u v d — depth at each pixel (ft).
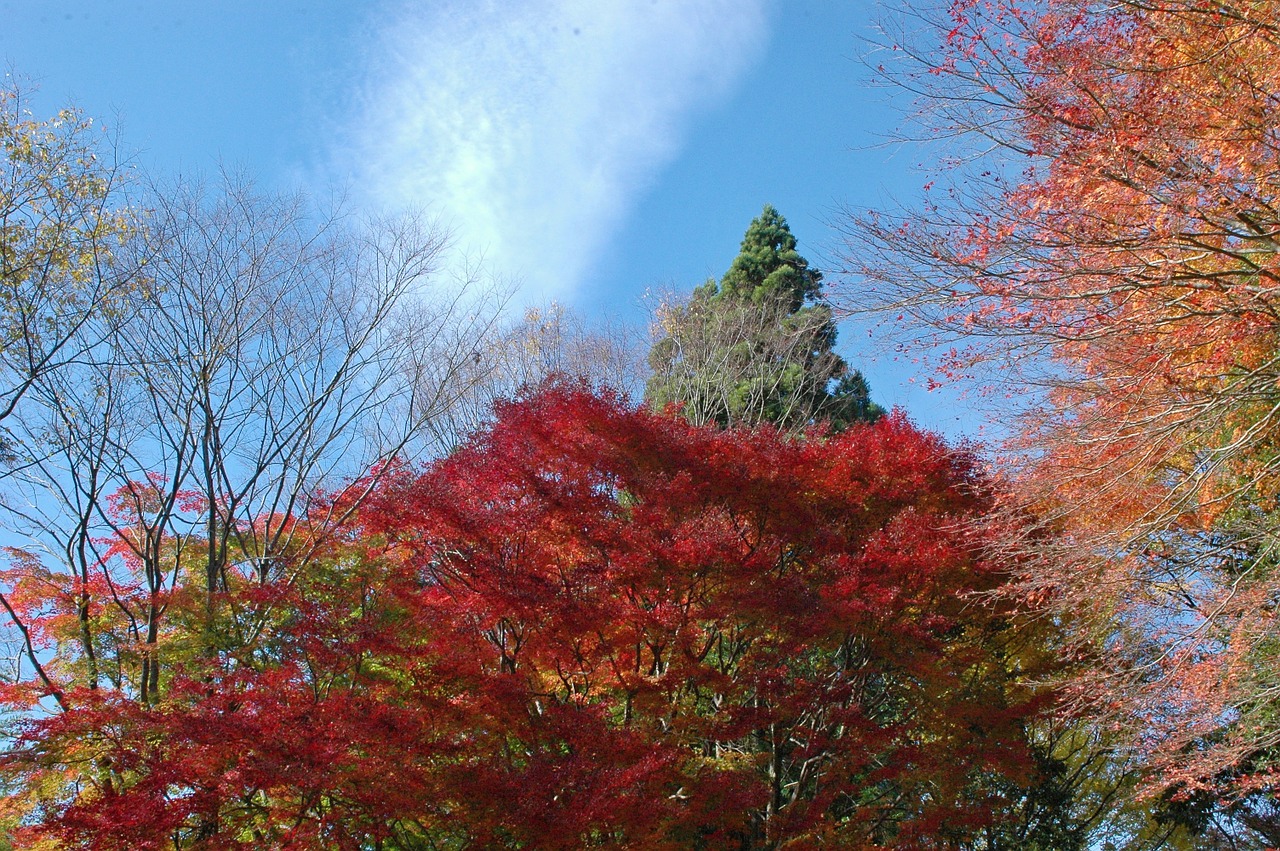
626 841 37.68
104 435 56.49
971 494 50.16
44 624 50.11
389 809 35.04
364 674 42.63
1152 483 38.34
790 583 43.98
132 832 33.06
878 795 57.11
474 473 44.80
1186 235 31.19
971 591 42.22
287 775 33.45
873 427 57.06
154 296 58.59
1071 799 62.23
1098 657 42.60
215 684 40.75
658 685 41.73
